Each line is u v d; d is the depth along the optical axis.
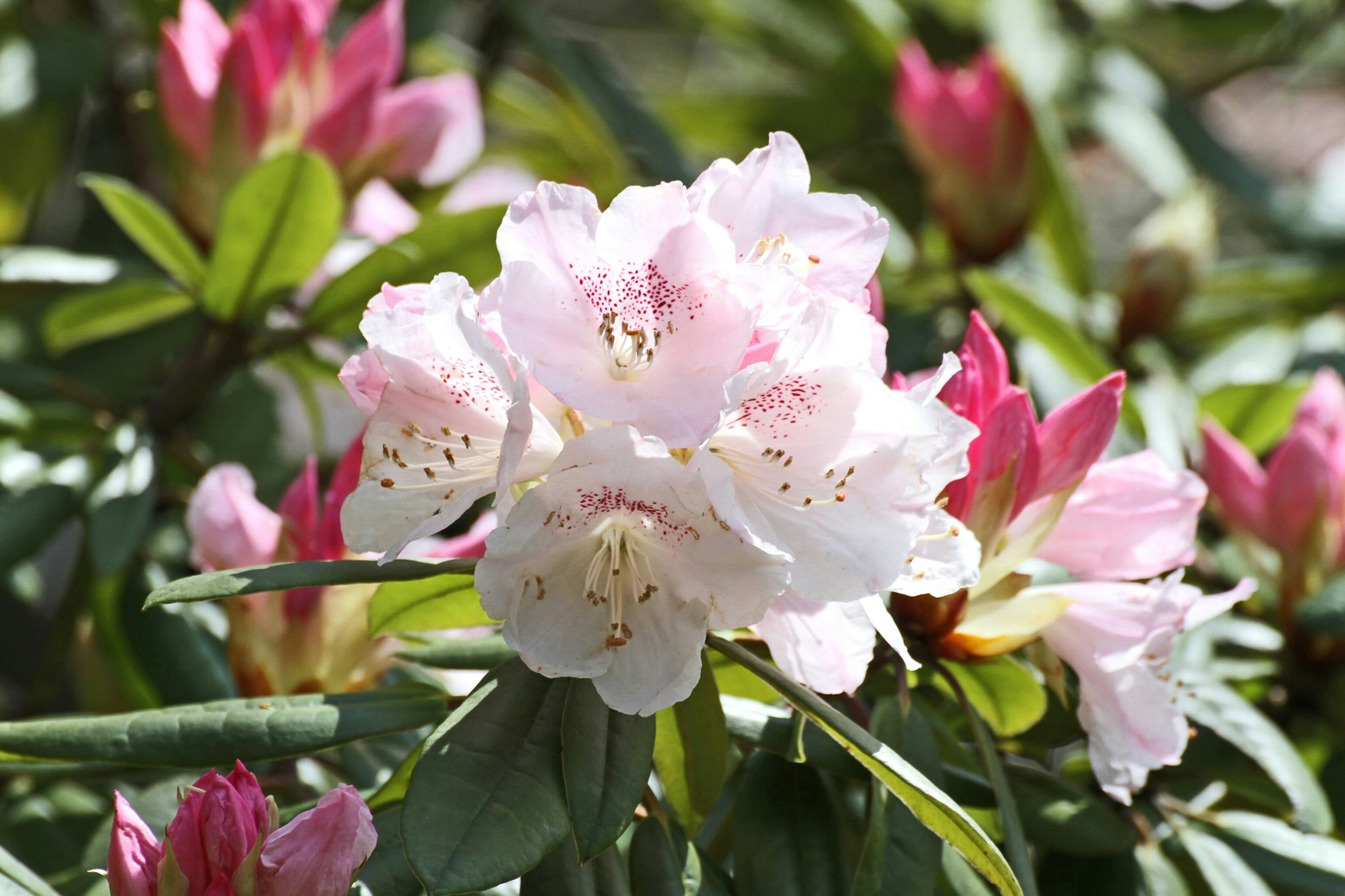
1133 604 1.04
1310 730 1.21
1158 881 1.08
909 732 1.03
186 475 1.32
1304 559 1.20
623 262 0.96
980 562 1.01
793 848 1.03
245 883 0.96
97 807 1.18
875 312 1.03
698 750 1.00
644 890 1.00
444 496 0.97
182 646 1.19
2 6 1.58
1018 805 1.07
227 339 1.23
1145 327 1.48
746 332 0.95
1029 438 1.02
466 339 0.94
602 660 0.96
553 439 0.96
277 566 0.97
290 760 1.12
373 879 1.00
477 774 0.96
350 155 1.25
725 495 0.94
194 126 1.25
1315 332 1.60
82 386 1.48
